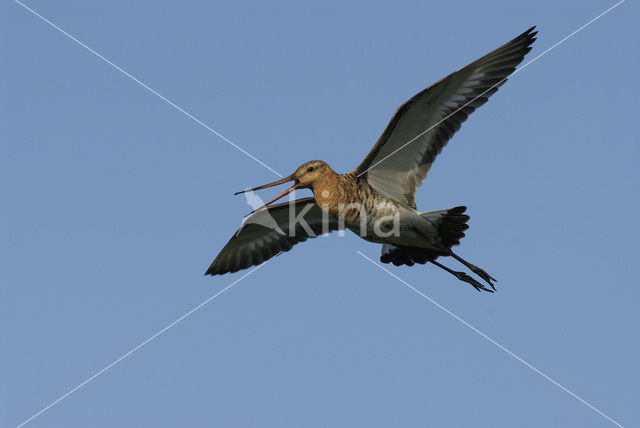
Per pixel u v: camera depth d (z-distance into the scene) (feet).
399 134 50.57
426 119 50.37
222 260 59.26
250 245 59.31
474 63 48.91
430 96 49.06
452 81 48.93
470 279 54.34
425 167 51.93
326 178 52.21
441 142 51.29
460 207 50.78
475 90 50.42
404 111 49.42
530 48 50.44
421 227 52.08
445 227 51.80
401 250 55.16
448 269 54.75
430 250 54.54
